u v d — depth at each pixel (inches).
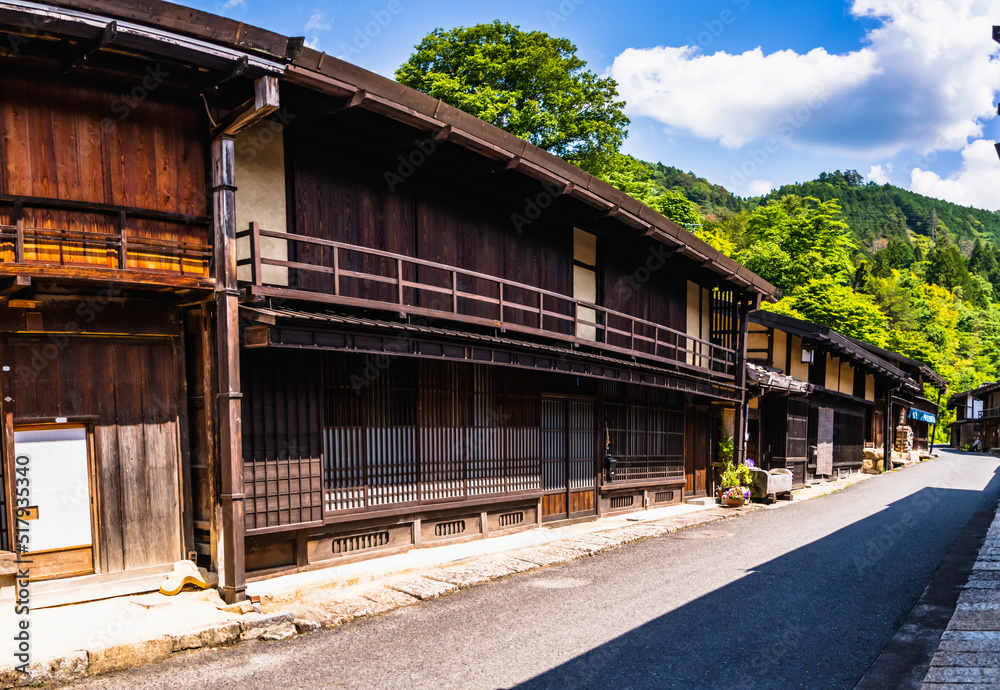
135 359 273.7
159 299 278.4
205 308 280.7
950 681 189.5
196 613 244.2
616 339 547.5
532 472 474.9
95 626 225.9
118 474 267.1
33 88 238.8
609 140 1035.9
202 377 284.5
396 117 305.3
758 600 291.3
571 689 190.5
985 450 2241.6
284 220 319.0
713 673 204.1
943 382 1782.7
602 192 430.0
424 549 389.1
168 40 229.8
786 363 921.5
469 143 337.7
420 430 386.3
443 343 351.9
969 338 3097.9
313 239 290.8
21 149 236.1
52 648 203.0
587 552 397.1
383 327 306.3
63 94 244.2
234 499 261.1
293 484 318.3
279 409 314.7
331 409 338.6
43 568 250.2
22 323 248.1
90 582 257.1
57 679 193.0
